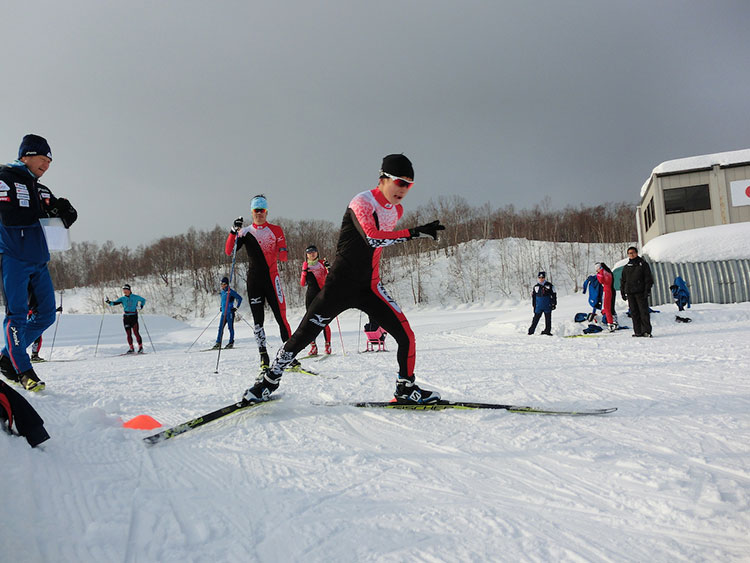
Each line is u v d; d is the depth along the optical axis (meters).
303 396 3.72
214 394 4.06
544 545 1.45
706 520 1.54
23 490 1.74
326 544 1.49
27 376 4.02
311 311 3.14
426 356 6.70
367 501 1.80
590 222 61.34
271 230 5.56
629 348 6.71
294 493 1.89
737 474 1.88
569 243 51.00
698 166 19.45
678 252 18.17
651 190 21.16
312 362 6.28
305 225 63.97
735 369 4.41
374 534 1.55
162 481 2.02
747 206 18.98
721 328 9.68
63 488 1.86
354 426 2.84
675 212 19.86
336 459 2.28
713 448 2.19
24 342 3.99
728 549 1.38
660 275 18.00
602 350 6.61
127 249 70.69
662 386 3.71
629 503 1.70
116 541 1.49
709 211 19.39
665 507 1.64
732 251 17.66
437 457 2.26
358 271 3.06
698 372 4.31
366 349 9.82
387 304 3.20
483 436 2.54
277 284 5.60
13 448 2.08
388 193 2.98
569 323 12.16
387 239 2.88
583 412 2.90
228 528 1.60
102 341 20.36
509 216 65.25
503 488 1.88
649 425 2.61
